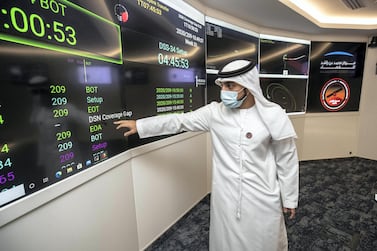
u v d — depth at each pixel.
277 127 1.09
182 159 2.07
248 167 1.16
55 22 0.84
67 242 0.96
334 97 3.77
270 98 3.34
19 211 0.72
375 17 3.24
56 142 0.86
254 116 1.18
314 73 3.65
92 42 1.05
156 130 1.35
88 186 1.07
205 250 1.71
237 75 1.06
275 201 1.19
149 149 1.62
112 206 1.27
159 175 1.77
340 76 3.72
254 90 1.08
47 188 0.83
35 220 0.80
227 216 1.23
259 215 1.19
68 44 0.90
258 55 3.09
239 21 2.71
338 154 4.01
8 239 0.71
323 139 3.91
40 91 0.79
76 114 0.96
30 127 0.76
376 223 2.04
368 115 3.84
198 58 2.18
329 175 3.25
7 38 0.67
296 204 1.21
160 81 1.69
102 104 1.13
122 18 1.29
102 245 1.20
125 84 1.35
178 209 2.07
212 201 1.34
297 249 1.72
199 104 2.25
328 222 2.07
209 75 2.38
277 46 3.25
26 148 0.75
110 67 1.20
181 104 1.96
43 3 0.78
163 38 1.69
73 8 0.92
